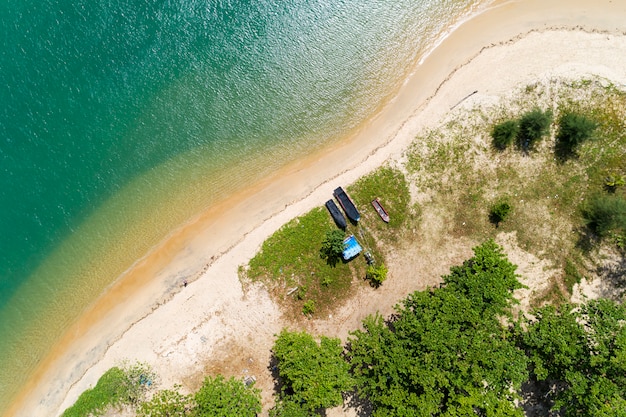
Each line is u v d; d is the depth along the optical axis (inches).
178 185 1637.6
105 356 1541.6
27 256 1620.3
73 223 1632.6
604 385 1186.0
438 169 1549.0
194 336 1524.4
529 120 1492.4
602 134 1513.3
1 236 1627.7
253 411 1348.4
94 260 1611.7
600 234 1481.3
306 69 1678.2
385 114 1619.1
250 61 1695.4
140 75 1700.3
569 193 1507.1
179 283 1571.1
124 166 1654.8
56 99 1689.2
